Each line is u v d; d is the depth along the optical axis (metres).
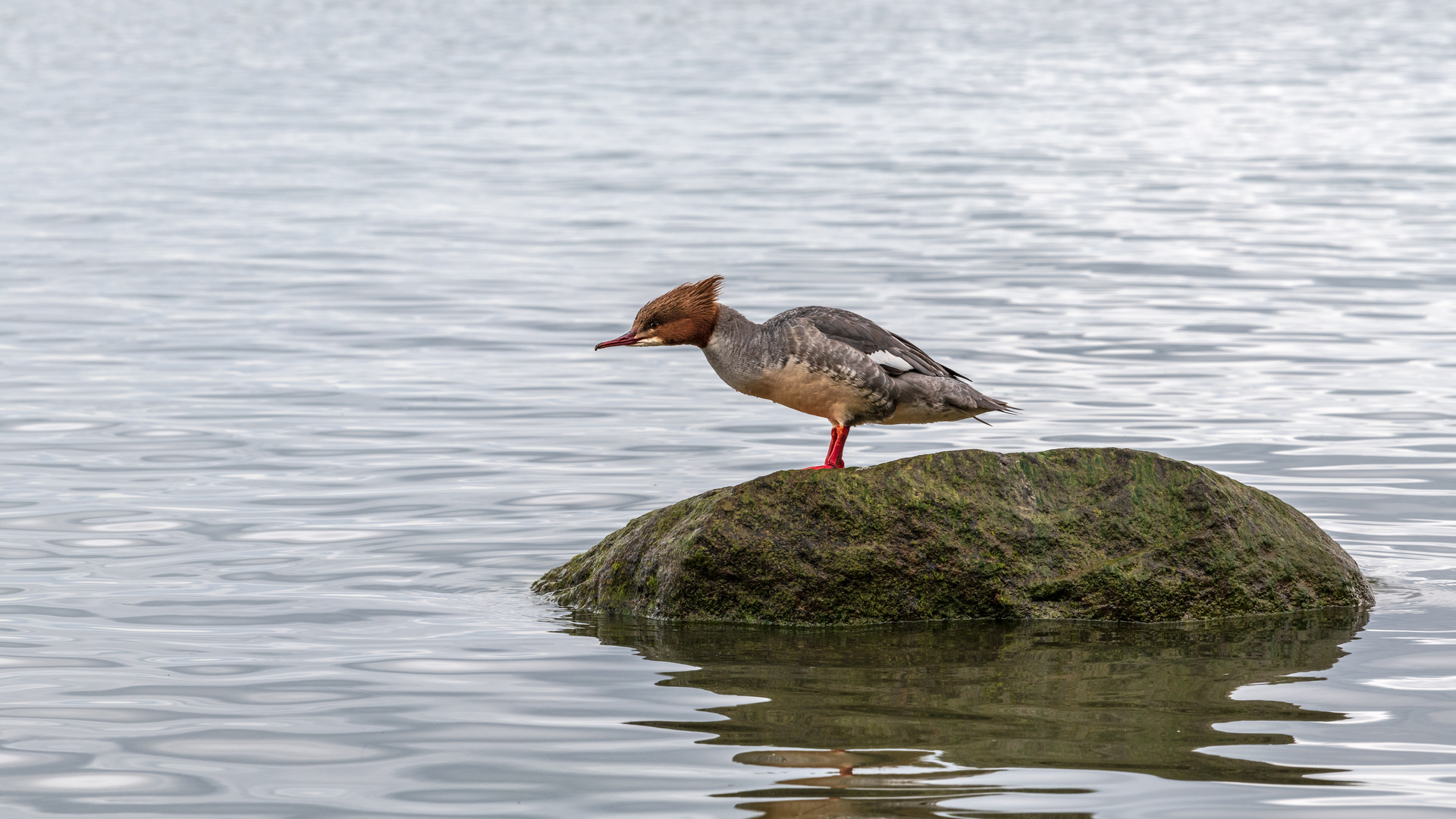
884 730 7.80
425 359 18.44
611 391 17.03
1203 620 9.92
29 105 44.81
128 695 8.34
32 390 16.55
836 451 10.59
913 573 9.88
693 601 9.99
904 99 47.34
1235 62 57.44
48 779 7.23
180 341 19.08
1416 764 7.29
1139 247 25.64
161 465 13.85
